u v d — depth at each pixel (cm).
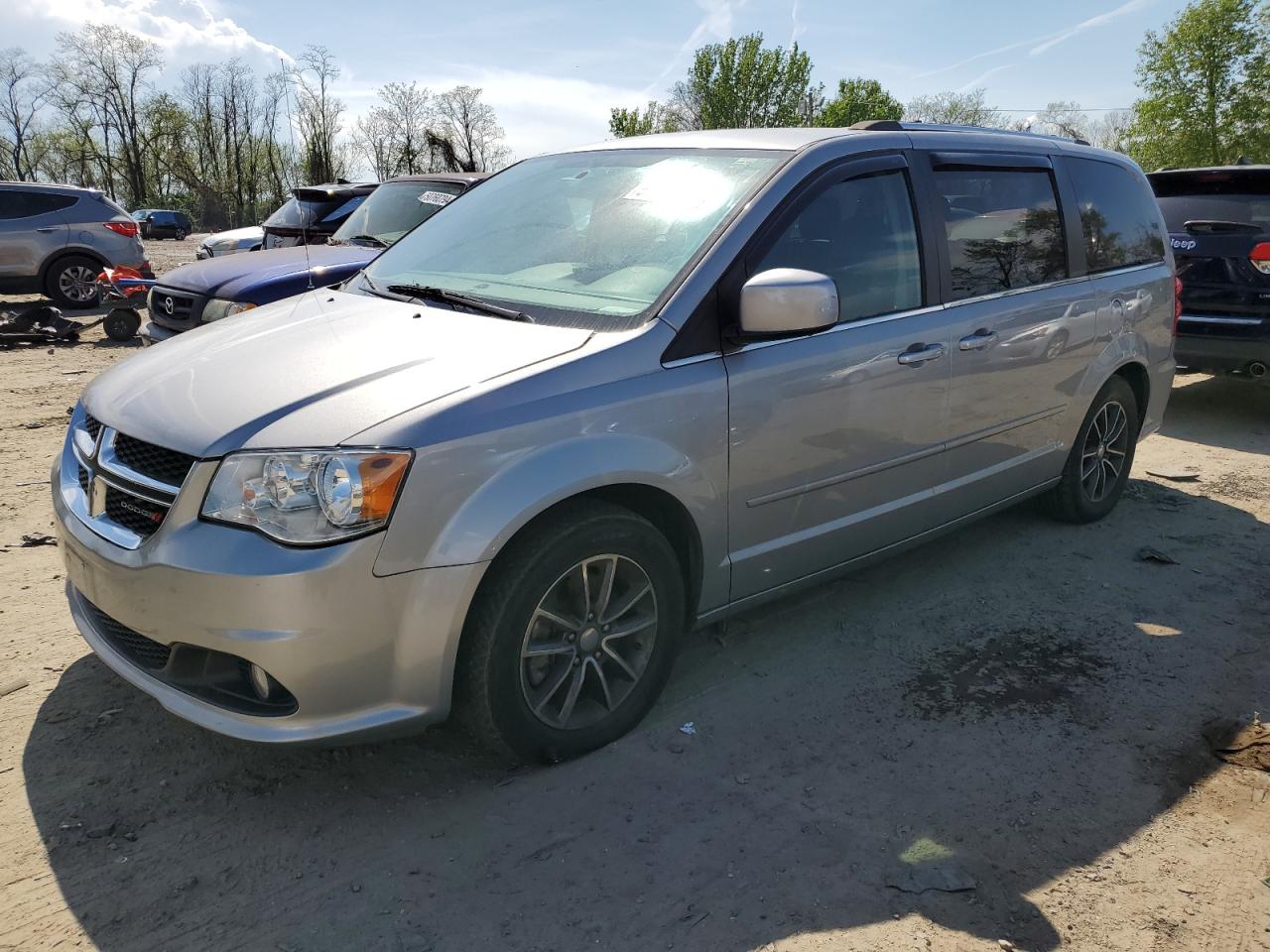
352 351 288
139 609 252
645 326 292
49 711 313
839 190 343
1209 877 250
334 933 226
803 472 330
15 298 1484
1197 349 708
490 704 269
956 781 288
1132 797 282
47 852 250
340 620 238
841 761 297
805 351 322
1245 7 2966
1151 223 515
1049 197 438
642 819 268
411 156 5312
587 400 271
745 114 5569
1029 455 440
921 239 369
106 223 1390
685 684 341
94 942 222
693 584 317
